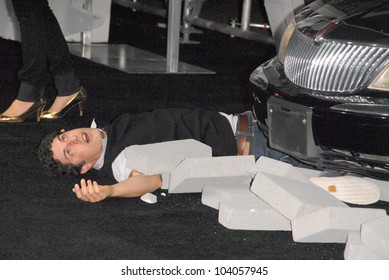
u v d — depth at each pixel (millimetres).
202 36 11352
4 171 4637
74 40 9883
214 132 4473
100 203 4156
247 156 4289
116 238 3676
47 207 4059
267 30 11867
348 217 3646
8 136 5414
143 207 4125
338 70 3941
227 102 6906
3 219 3861
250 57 9602
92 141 4348
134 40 10586
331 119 3938
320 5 4434
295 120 4086
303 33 4152
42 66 5773
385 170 3945
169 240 3682
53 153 4363
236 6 13961
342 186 4309
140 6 12375
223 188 4160
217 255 3533
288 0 7594
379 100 3834
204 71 8328
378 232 3434
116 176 4324
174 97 6996
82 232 3734
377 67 3852
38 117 5875
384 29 3910
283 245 3701
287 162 4543
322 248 3691
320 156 4078
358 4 4160
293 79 4168
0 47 8992
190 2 10719
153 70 8219
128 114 4441
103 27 9977
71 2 9359
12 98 6605
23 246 3541
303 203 3729
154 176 4270
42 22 5703
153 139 4371
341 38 3953
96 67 8273
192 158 4199
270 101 4227
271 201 3842
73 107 6367
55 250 3514
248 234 3812
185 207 4156
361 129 3863
